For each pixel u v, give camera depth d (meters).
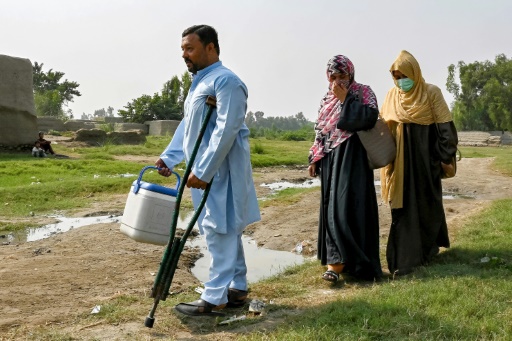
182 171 14.98
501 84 67.94
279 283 5.13
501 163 18.52
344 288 4.87
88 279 5.38
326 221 5.03
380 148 4.91
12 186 12.23
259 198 11.55
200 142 3.91
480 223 7.02
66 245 6.88
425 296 4.13
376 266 4.97
